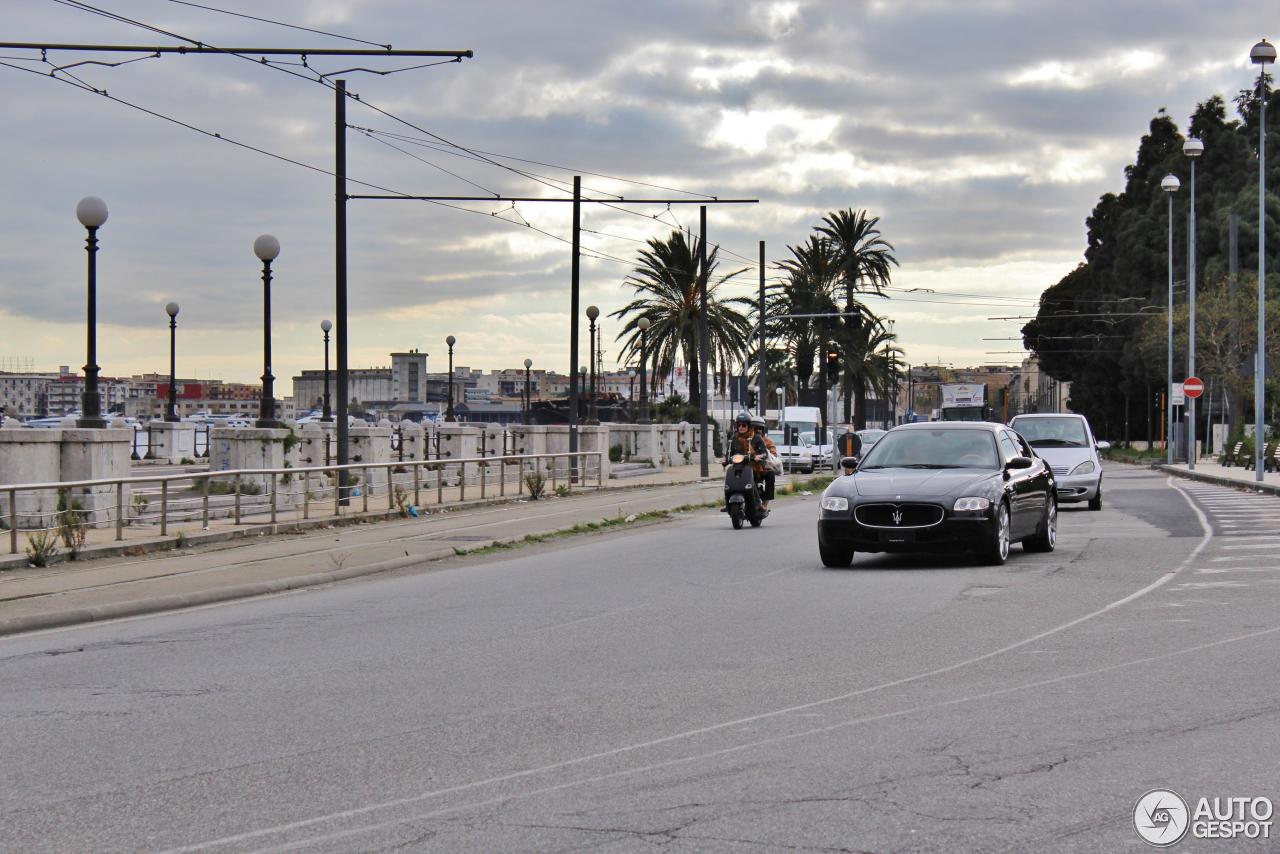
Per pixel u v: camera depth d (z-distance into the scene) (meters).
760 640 11.07
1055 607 12.79
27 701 9.02
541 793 6.38
